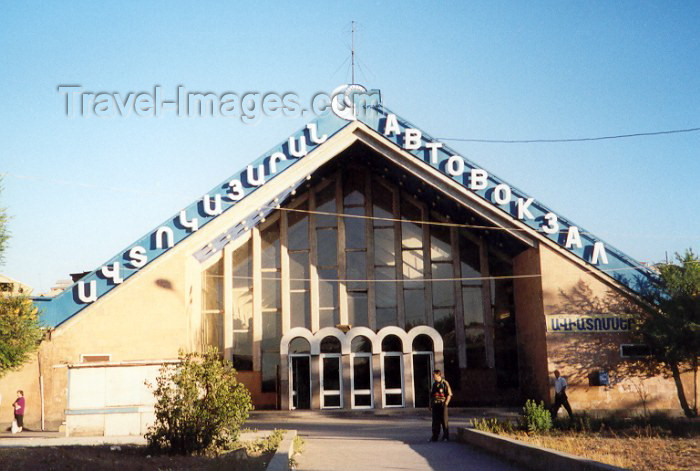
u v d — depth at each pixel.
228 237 36.44
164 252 32.62
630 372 33.84
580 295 34.50
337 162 39.00
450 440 21.88
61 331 31.52
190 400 16.72
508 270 39.94
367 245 39.78
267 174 34.25
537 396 35.56
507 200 35.16
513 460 15.39
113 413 21.22
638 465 13.40
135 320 31.94
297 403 37.72
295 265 39.59
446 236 40.50
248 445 18.20
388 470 14.50
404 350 37.94
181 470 13.59
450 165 35.25
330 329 38.03
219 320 38.62
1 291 23.75
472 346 39.22
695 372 31.14
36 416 30.64
